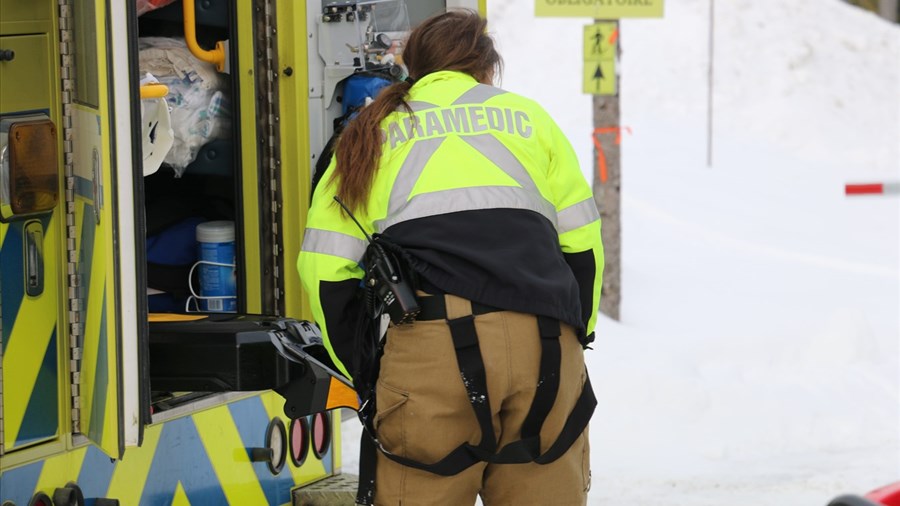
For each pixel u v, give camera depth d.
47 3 10.24
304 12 13.22
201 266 13.35
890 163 56.91
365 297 10.63
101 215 9.84
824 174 53.72
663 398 22.27
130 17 9.94
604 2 28.33
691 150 54.84
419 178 10.43
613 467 19.92
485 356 9.99
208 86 13.13
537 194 10.65
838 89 63.44
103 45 9.70
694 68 63.09
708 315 33.06
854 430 21.72
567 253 11.02
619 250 30.86
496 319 10.05
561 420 10.48
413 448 10.27
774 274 38.38
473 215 10.33
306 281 10.77
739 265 39.44
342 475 14.59
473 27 11.38
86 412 10.46
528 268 10.23
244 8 13.06
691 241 42.19
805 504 17.95
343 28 13.41
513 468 10.64
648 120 59.06
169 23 13.55
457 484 10.41
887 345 27.97
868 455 20.62
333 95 13.62
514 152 10.67
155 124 11.95
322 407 11.48
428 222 10.30
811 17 68.69
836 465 19.97
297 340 11.95
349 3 13.55
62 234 10.47
